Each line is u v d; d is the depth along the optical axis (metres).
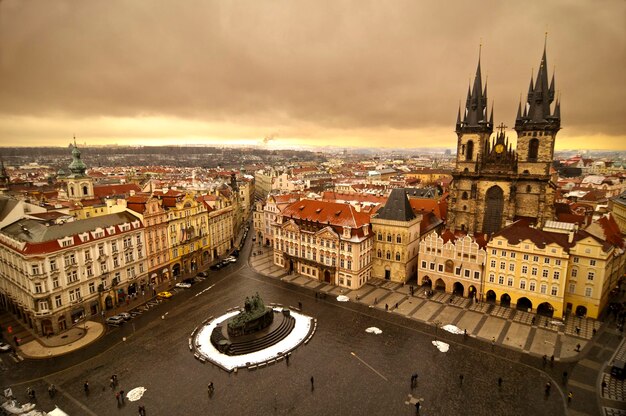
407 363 77.44
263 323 89.44
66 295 93.50
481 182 135.88
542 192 127.06
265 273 132.25
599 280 93.38
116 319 95.44
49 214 114.81
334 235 117.75
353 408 64.25
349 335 88.81
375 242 124.25
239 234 197.00
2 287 101.88
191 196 136.62
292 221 130.38
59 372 75.25
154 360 79.25
